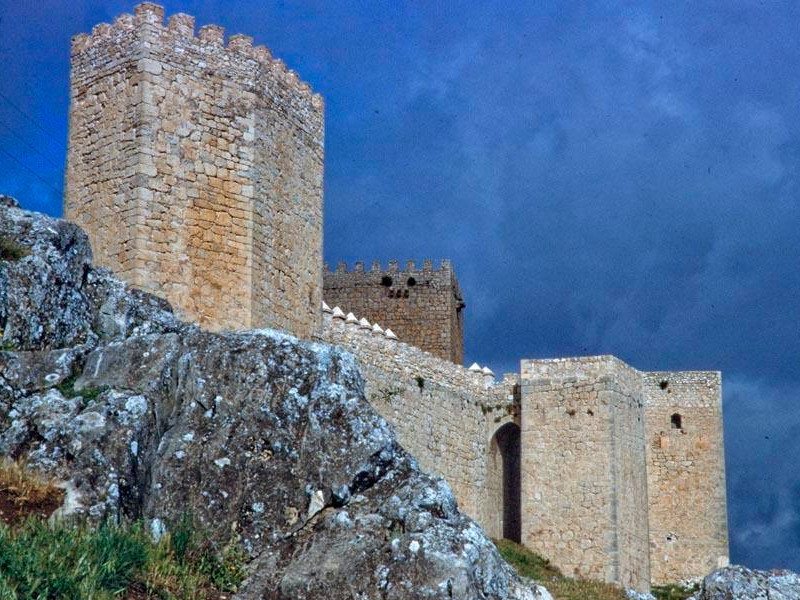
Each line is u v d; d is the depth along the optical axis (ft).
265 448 77.66
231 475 76.54
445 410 159.74
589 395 162.50
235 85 111.86
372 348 146.30
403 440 149.18
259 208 111.86
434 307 229.25
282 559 72.59
